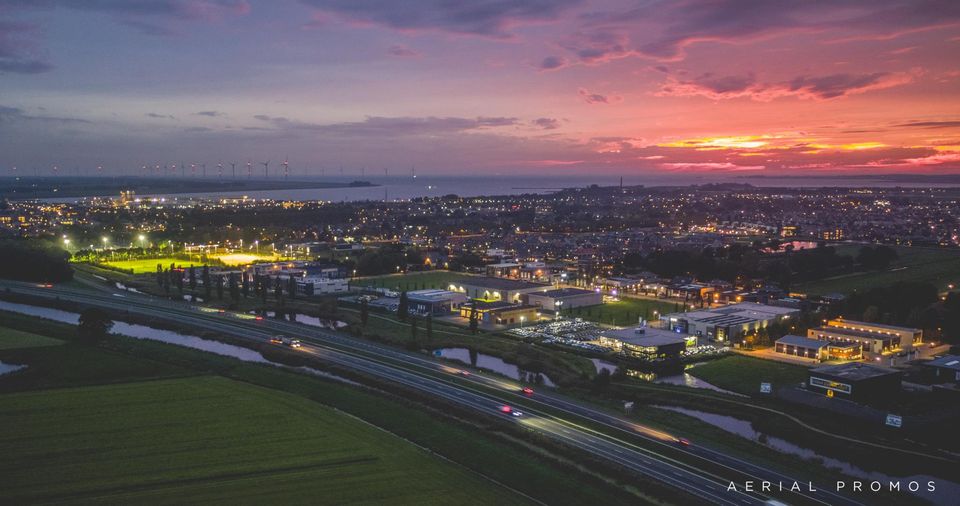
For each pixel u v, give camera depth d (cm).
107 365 17088
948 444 12400
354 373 16812
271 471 11075
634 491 10488
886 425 13100
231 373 16688
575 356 18900
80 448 11906
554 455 11844
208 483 10625
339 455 11738
